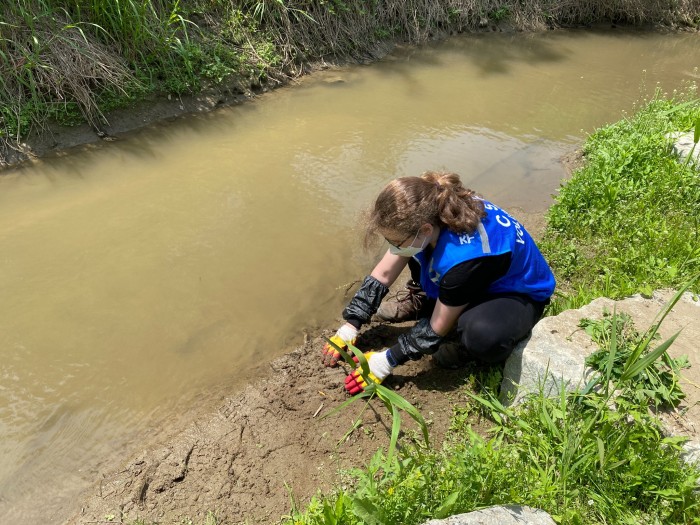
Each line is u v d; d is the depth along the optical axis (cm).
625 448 218
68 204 403
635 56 782
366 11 696
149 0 510
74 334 304
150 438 255
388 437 256
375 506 187
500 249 240
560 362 244
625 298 284
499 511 200
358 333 310
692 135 463
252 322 319
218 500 230
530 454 225
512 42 796
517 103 609
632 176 417
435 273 247
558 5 867
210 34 580
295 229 395
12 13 457
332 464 244
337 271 361
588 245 366
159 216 398
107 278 342
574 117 584
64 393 273
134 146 476
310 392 278
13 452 246
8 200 401
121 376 283
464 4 795
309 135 516
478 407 265
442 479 213
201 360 294
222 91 554
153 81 522
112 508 227
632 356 211
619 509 208
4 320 309
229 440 254
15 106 447
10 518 223
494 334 246
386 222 231
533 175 476
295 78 616
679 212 381
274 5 618
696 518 199
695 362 243
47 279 338
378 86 625
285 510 227
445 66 694
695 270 323
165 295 333
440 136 529
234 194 427
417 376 285
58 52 468
